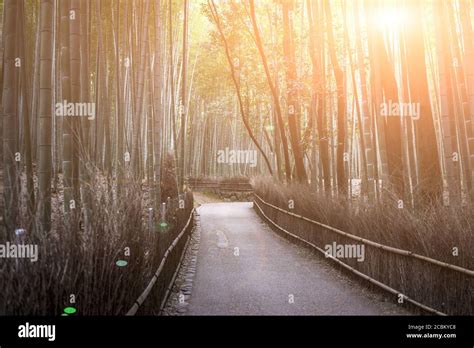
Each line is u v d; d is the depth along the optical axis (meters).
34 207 3.04
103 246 3.20
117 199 4.04
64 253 2.80
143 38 8.84
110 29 11.59
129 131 13.41
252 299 5.18
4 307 2.45
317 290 5.61
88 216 3.59
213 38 14.92
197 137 26.25
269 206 13.27
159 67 8.80
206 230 12.49
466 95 9.26
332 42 9.91
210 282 6.12
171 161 11.70
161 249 4.94
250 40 14.58
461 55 10.90
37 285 2.55
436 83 14.36
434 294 4.22
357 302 5.02
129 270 3.47
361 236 6.00
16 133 3.98
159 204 8.43
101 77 8.79
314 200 8.70
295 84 11.62
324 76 11.06
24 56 4.45
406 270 4.75
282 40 13.48
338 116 9.84
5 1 4.07
